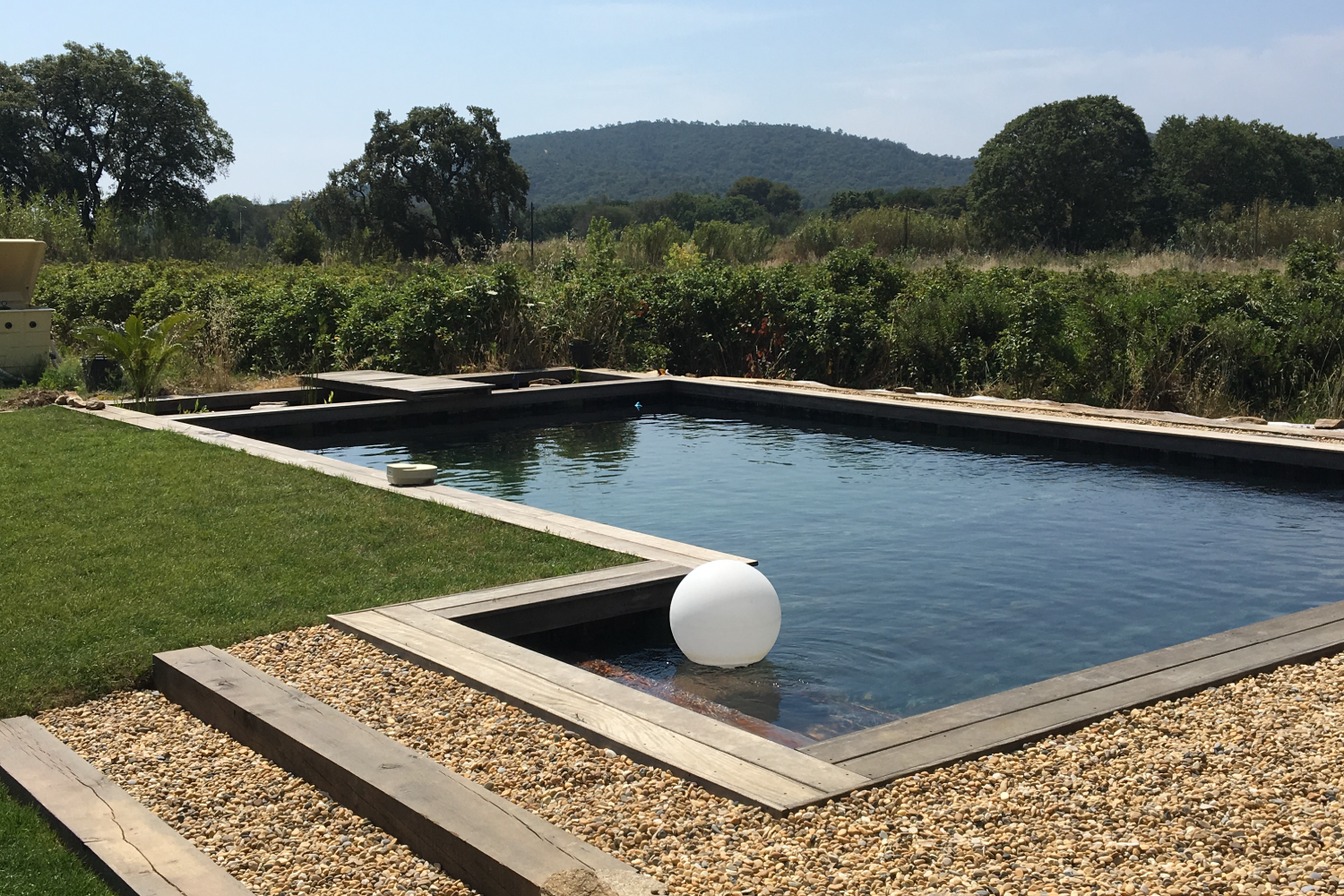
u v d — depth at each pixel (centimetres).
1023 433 1055
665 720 367
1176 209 4847
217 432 966
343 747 339
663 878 270
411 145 5141
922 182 17312
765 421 1252
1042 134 4731
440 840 289
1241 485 877
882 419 1172
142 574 539
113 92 4862
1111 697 387
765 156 18425
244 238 6366
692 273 1653
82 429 958
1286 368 1168
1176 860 274
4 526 627
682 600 494
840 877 267
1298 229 2694
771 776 323
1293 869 266
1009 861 275
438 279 1605
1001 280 1505
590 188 17100
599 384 1351
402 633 457
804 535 729
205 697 393
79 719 394
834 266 1552
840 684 480
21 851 295
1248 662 422
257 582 531
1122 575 635
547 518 666
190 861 282
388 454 1061
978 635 538
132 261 3444
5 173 4669
